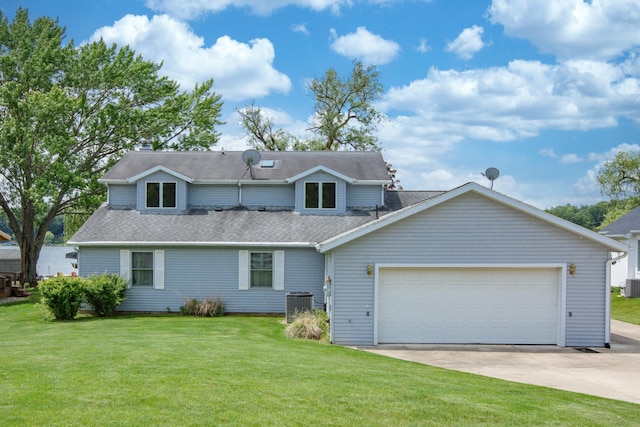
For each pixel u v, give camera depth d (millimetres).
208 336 15789
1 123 32312
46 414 7336
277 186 25141
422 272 16141
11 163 31750
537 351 15188
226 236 22188
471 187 15672
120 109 34781
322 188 24469
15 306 24906
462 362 13680
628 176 47719
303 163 26672
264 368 10547
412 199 26328
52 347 12688
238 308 22172
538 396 9781
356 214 24281
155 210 24547
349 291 15930
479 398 9188
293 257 22125
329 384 9453
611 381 11727
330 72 45438
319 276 22078
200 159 27141
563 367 13211
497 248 15875
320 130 46125
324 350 14234
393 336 16078
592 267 15891
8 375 9391
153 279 22312
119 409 7645
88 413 7430
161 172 24594
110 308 21531
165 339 14648
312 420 7570
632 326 20328
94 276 21672
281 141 45750
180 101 36219
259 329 17922
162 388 8719
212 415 7547
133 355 11539
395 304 16125
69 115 33094
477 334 16094
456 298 16156
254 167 26219
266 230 22719
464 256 15898
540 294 16109
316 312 18703
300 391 8875
